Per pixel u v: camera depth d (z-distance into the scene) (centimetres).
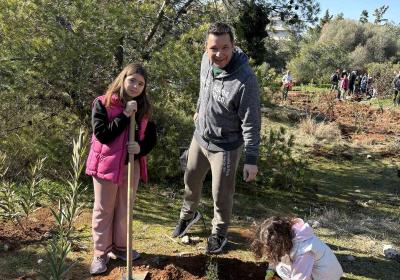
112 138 350
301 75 3788
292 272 328
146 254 418
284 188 700
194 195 455
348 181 789
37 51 575
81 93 623
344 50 4162
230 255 431
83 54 590
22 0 609
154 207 557
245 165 394
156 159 624
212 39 377
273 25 1302
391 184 788
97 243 380
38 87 597
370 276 422
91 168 363
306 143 1033
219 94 397
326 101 2009
